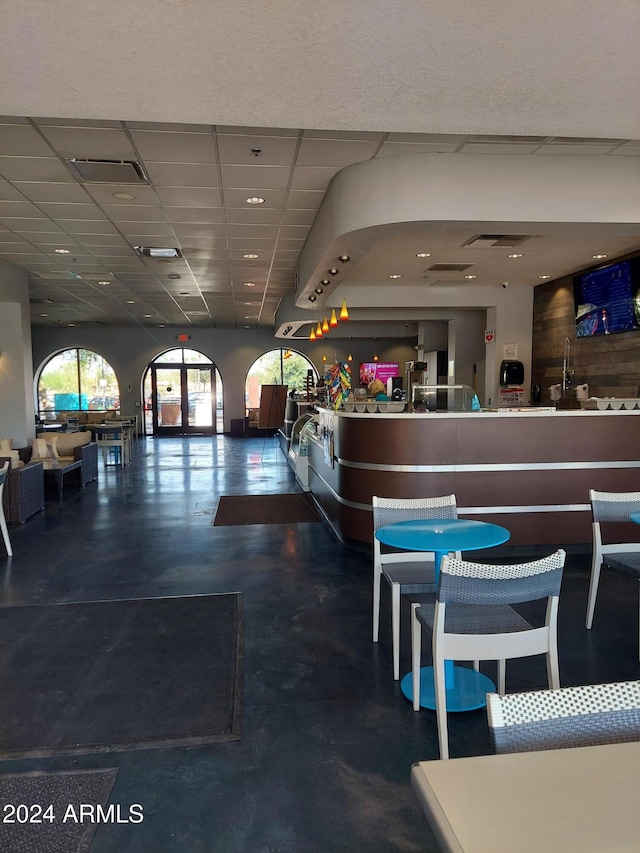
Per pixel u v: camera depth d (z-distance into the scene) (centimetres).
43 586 444
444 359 1273
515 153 477
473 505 498
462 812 89
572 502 507
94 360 1775
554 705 118
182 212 607
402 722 260
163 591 431
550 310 938
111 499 790
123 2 214
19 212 607
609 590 422
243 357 1798
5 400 868
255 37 242
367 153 466
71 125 411
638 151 480
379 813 203
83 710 269
